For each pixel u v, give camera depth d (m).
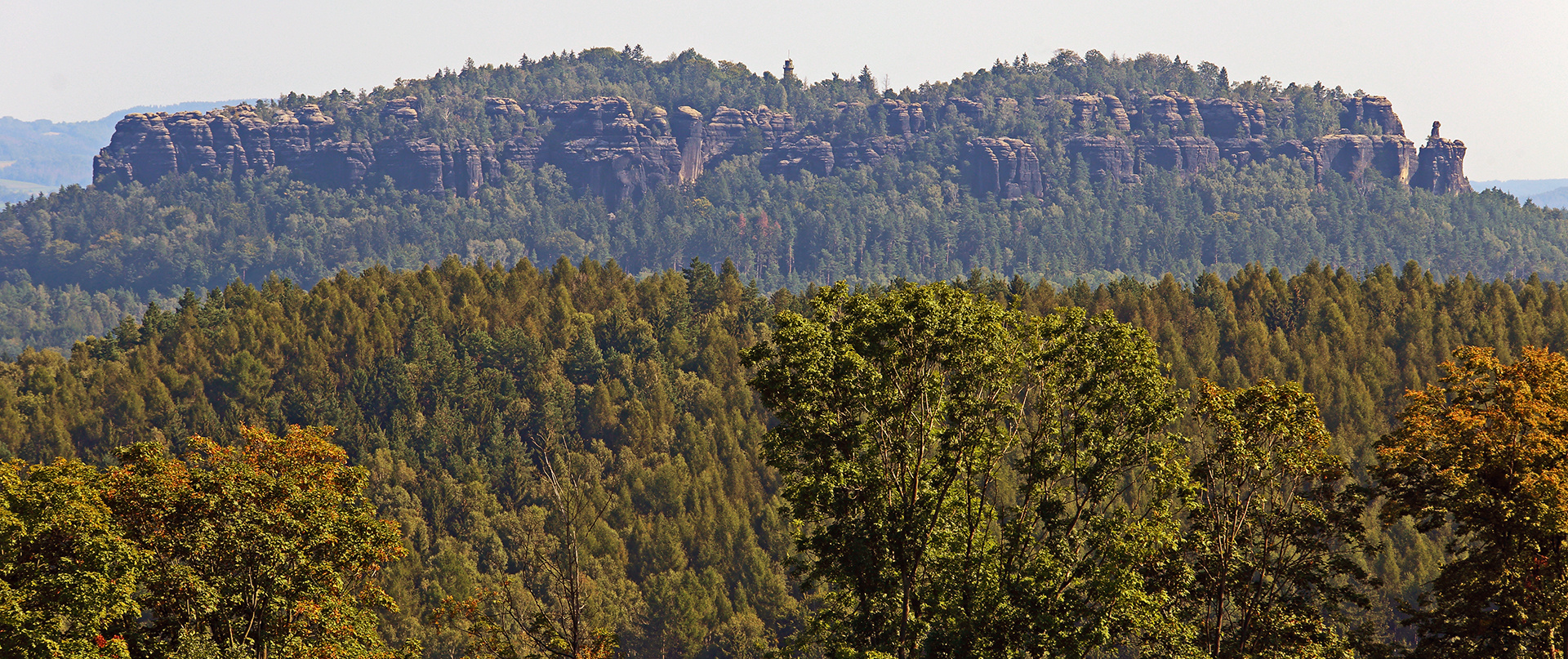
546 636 130.75
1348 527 145.75
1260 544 148.88
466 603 133.62
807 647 155.00
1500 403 143.62
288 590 136.62
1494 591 142.50
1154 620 136.38
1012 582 145.38
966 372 145.88
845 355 140.25
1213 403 143.75
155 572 128.38
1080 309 147.00
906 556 147.88
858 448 146.88
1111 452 143.75
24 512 116.62
